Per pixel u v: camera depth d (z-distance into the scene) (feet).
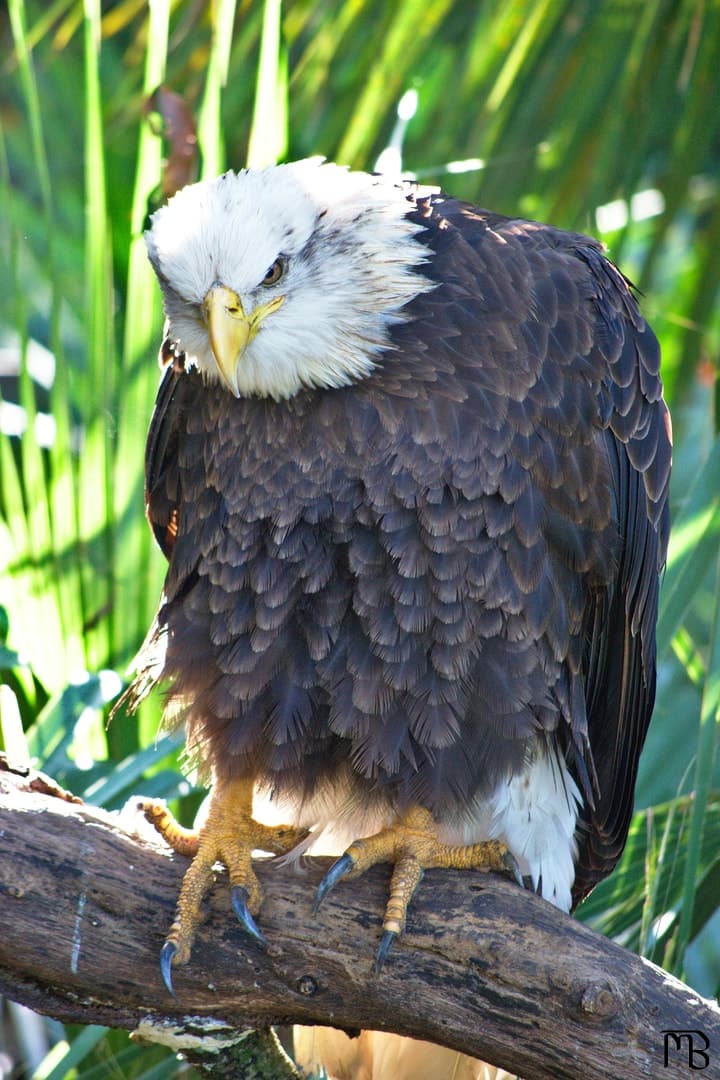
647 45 30.89
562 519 22.08
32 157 40.60
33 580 25.55
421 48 31.19
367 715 21.77
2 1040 27.40
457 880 20.26
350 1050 23.75
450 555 21.54
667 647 23.03
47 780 20.34
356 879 20.43
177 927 19.38
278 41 25.18
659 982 18.89
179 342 22.45
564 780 23.18
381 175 23.72
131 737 25.43
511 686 21.79
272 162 24.76
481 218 23.48
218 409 22.53
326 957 19.70
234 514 22.29
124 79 36.68
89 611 25.48
